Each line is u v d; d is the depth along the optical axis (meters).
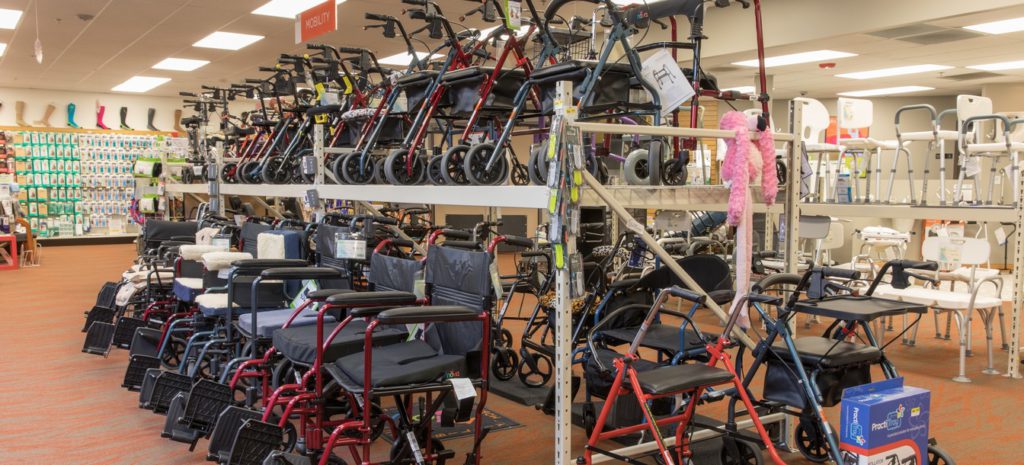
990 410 4.48
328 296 3.19
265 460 2.94
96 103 16.70
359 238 4.21
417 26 10.01
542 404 4.25
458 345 3.18
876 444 2.82
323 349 3.01
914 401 2.93
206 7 8.93
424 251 5.17
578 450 3.71
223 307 4.17
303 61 6.36
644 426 3.05
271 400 3.13
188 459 3.55
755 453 3.08
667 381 2.83
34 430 3.96
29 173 15.41
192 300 4.71
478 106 4.41
